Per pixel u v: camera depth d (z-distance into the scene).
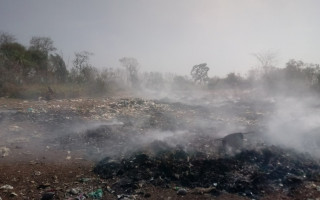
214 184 5.95
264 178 6.19
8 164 6.73
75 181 6.09
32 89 18.31
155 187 5.86
